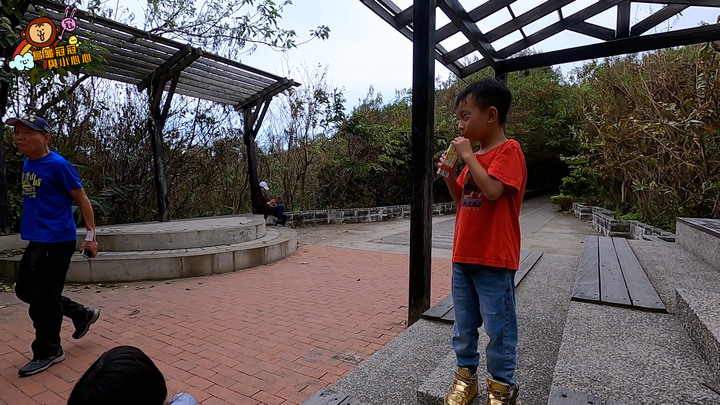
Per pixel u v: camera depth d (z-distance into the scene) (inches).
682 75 267.0
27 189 102.3
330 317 143.1
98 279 186.4
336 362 107.5
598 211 399.2
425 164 117.9
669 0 152.6
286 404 87.1
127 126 300.2
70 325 134.6
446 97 686.5
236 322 137.7
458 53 183.3
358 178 483.2
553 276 147.8
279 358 109.9
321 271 215.3
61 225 103.9
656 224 300.2
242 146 377.7
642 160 301.6
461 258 60.3
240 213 378.0
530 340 89.7
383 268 222.5
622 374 59.9
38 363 101.7
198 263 201.8
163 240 213.2
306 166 418.0
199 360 108.4
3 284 175.3
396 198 543.5
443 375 72.6
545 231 380.2
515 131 671.1
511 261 58.1
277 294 171.9
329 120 417.1
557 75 748.6
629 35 167.3
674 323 81.3
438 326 105.1
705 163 250.1
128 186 288.4
